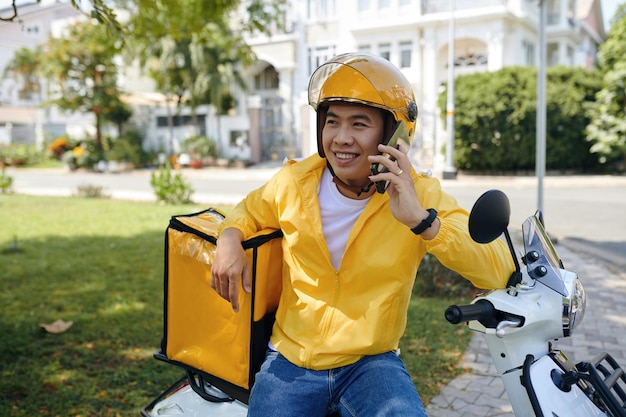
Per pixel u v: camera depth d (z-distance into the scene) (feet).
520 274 5.89
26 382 12.13
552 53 83.61
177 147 100.07
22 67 100.73
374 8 77.66
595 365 5.82
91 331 15.31
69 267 22.98
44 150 109.70
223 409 6.81
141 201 48.34
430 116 75.31
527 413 5.84
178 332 6.85
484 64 75.10
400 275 6.00
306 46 85.81
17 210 41.78
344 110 5.93
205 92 87.35
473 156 63.77
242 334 6.34
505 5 71.46
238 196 50.21
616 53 61.98
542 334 5.84
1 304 17.93
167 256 6.89
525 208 38.83
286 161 6.66
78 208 42.78
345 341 5.95
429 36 74.08
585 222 33.24
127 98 101.81
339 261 6.22
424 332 15.29
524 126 61.41
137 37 24.04
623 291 19.30
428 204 6.02
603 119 60.95
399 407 5.51
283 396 5.95
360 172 6.04
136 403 11.28
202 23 23.56
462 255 5.58
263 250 6.31
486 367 13.17
